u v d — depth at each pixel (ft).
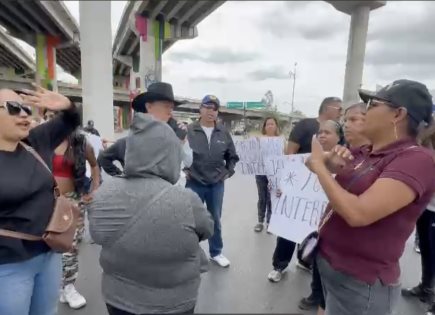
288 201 9.06
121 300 4.66
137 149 4.55
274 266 11.18
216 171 12.07
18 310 5.64
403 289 10.98
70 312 9.23
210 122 12.19
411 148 4.54
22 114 5.49
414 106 4.57
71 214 6.09
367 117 4.94
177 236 4.39
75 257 9.64
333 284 5.27
